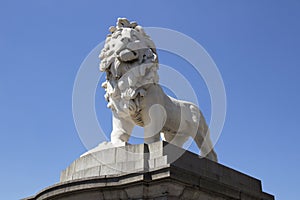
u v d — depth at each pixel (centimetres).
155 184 745
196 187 773
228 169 914
